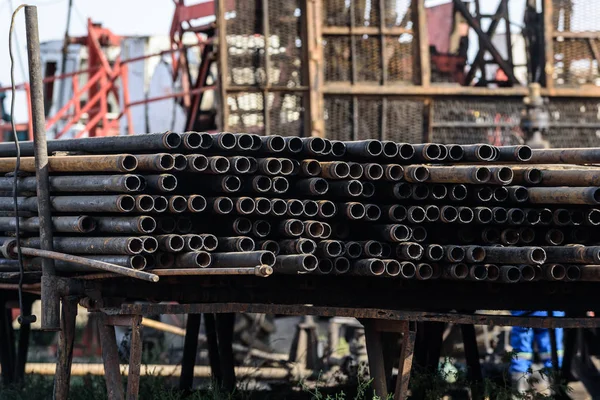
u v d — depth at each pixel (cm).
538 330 1388
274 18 1470
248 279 856
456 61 1581
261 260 730
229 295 882
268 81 1461
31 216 855
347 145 814
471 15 1588
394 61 1530
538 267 827
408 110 1538
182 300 873
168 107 1909
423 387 1079
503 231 837
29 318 834
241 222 788
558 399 1116
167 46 2070
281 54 1475
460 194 818
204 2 1731
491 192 820
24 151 892
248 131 1462
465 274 820
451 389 1100
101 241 767
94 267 766
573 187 816
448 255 812
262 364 1403
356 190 794
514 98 1575
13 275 859
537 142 1533
